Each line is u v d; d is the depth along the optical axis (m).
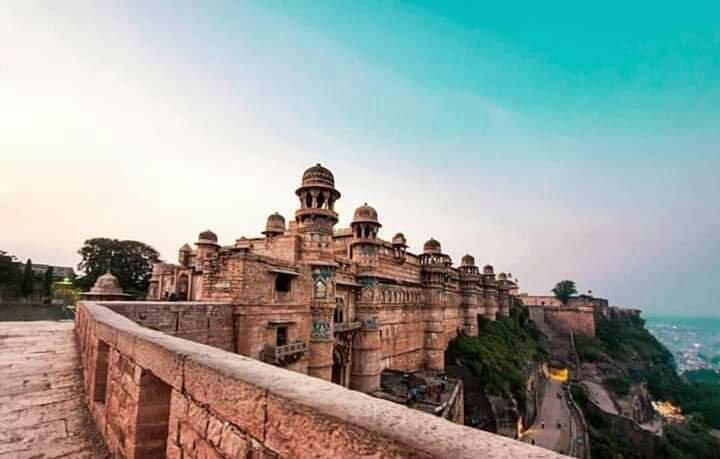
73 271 75.38
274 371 3.38
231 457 3.01
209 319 15.95
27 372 9.08
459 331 52.81
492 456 1.68
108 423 6.21
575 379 75.44
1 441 5.77
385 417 2.20
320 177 25.05
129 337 5.61
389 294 35.19
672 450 56.16
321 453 2.22
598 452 48.53
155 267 45.16
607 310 116.75
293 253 24.16
